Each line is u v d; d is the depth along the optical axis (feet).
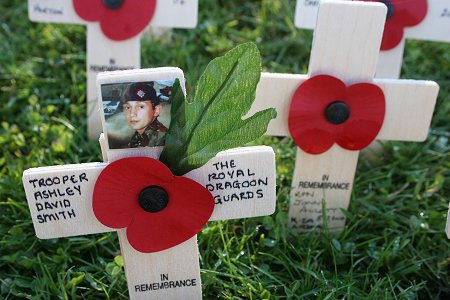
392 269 0.73
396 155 0.90
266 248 0.75
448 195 0.86
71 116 0.97
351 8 0.65
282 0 1.20
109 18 0.85
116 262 0.69
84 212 0.58
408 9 0.82
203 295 0.69
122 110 0.53
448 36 0.84
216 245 0.74
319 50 0.67
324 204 0.75
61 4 0.85
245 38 1.16
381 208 0.82
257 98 0.69
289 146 0.91
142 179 0.56
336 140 0.71
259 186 0.58
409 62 1.11
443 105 1.01
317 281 0.70
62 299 0.67
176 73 0.52
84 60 1.11
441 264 0.74
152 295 0.62
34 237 0.75
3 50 1.12
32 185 0.56
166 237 0.58
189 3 0.84
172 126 0.54
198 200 0.57
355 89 0.68
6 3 1.25
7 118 0.98
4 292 0.70
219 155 0.56
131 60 0.87
